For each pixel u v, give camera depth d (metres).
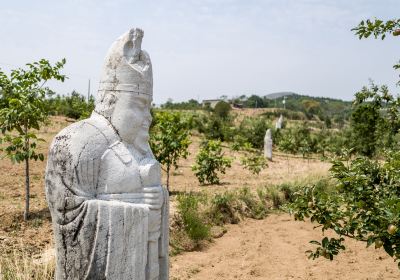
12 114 9.38
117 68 3.95
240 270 9.60
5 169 14.82
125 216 3.65
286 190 15.38
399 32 5.54
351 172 5.36
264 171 21.92
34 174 14.55
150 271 3.89
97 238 3.58
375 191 5.32
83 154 3.65
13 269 6.84
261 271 9.69
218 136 33.31
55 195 3.67
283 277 9.41
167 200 4.17
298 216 5.70
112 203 3.64
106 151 3.80
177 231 10.86
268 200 14.97
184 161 22.12
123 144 3.92
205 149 17.34
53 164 3.69
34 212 10.22
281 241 11.95
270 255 10.78
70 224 3.63
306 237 12.36
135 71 3.94
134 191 3.84
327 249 5.52
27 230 9.20
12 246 8.17
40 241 8.69
